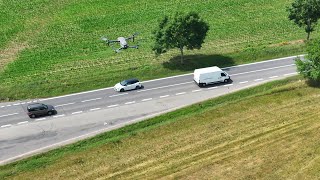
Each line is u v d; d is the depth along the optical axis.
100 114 146.88
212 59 179.75
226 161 121.19
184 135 133.25
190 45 171.50
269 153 123.50
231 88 159.38
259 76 167.00
